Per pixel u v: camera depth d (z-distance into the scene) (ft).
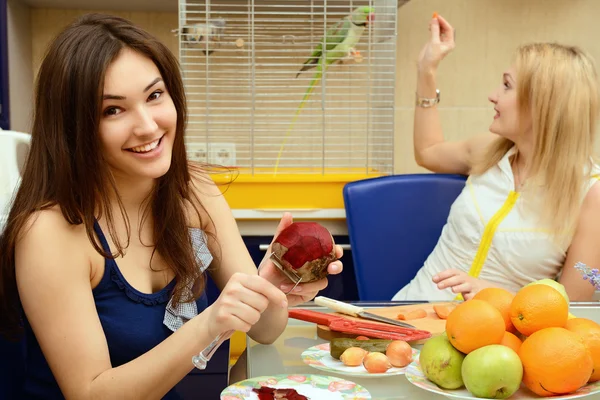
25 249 3.02
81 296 3.04
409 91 8.13
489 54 8.15
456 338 2.49
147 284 3.39
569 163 5.29
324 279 2.99
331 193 6.55
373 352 2.89
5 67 6.52
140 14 7.69
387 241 6.23
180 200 3.61
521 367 2.40
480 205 5.70
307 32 7.40
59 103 2.95
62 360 2.96
